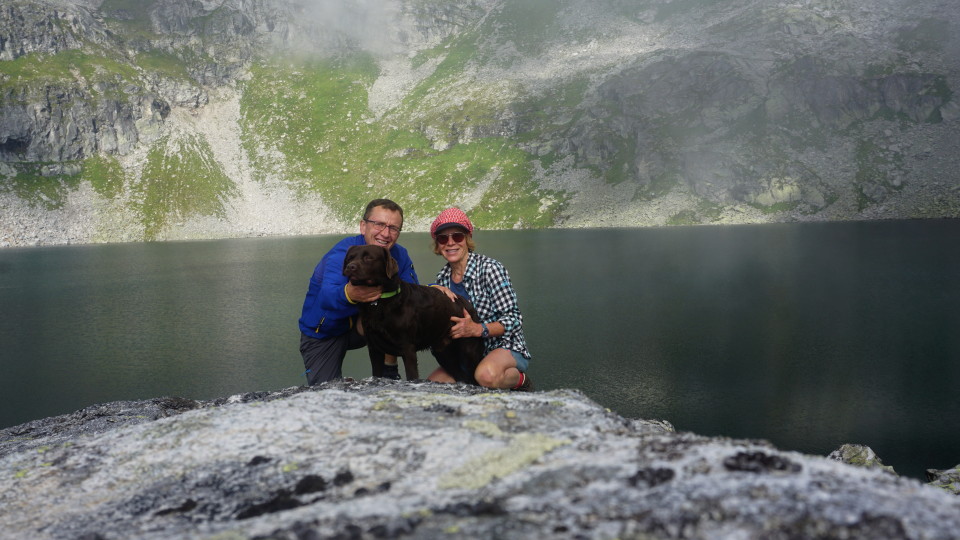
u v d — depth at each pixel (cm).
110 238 14850
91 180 16300
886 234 10944
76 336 4928
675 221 14475
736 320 5153
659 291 6538
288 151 18712
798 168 14962
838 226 12525
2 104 16000
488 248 10644
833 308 5534
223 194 16900
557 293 6512
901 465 2478
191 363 4059
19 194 15288
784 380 3588
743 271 7738
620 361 3988
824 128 15900
